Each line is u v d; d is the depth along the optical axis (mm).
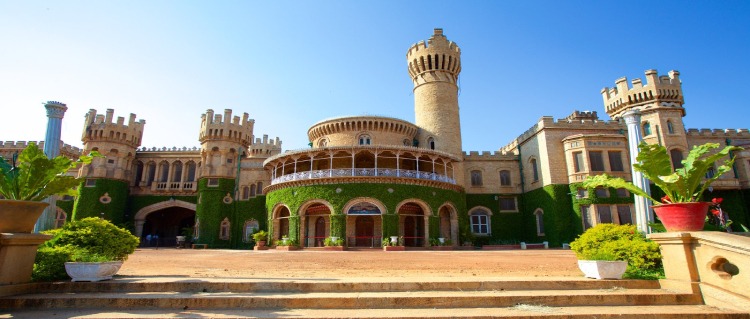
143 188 54125
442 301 8828
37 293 9391
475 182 48531
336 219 36594
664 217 10359
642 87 43375
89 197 49125
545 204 42625
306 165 44781
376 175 37469
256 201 49188
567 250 33062
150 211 53406
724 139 45062
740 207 42281
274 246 39219
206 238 47656
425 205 38719
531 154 46281
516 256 23812
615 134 41938
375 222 39469
